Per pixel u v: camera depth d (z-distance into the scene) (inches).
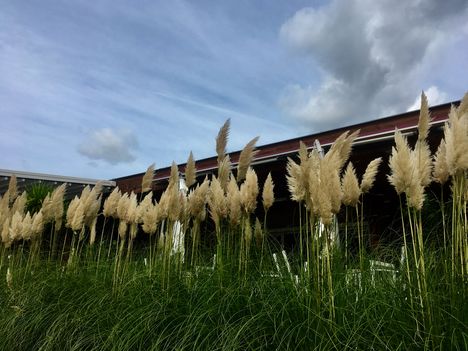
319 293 139.1
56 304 195.5
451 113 144.1
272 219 424.8
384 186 358.6
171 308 162.1
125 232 234.1
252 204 189.8
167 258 199.5
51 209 266.4
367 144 334.3
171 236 206.4
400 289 138.5
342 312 135.0
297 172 169.6
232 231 199.5
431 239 164.4
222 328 138.9
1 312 211.8
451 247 140.5
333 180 151.2
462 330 117.0
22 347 187.3
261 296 149.6
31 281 228.5
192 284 179.6
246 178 191.8
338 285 143.6
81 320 175.6
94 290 201.8
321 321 130.2
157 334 151.1
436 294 125.7
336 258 161.0
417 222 151.2
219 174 215.5
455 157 136.9
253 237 196.7
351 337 121.8
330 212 146.5
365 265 155.6
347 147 169.5
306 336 128.4
